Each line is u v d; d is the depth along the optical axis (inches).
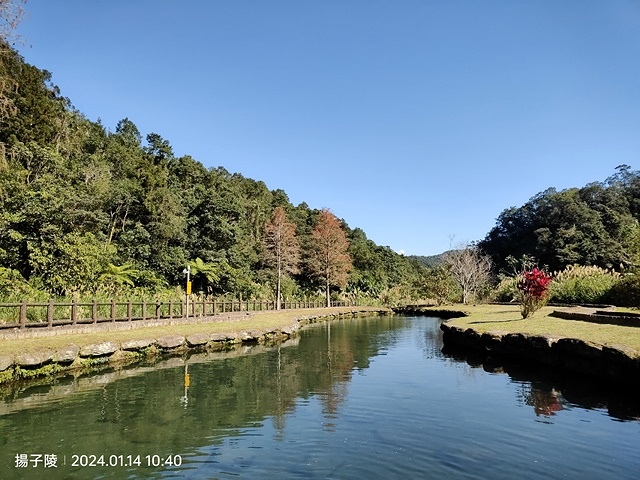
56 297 624.1
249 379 439.5
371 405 339.3
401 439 262.1
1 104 690.8
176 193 1389.0
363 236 3221.0
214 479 209.0
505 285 1507.1
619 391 365.4
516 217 2987.2
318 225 1956.2
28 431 277.7
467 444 252.8
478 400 351.6
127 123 2003.0
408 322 1239.5
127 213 1139.3
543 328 547.8
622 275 966.4
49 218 673.6
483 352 582.9
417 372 478.6
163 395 369.1
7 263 649.0
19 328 452.8
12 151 770.2
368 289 2231.8
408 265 3334.2
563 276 1223.5
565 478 207.3
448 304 1665.8
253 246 1745.8
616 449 242.7
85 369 458.6
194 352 621.3
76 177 938.7
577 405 331.6
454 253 1700.3
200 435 271.7
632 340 393.1
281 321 966.4
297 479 208.1
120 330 581.6
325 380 435.8
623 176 2694.4
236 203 1477.6
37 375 407.8
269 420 302.0
